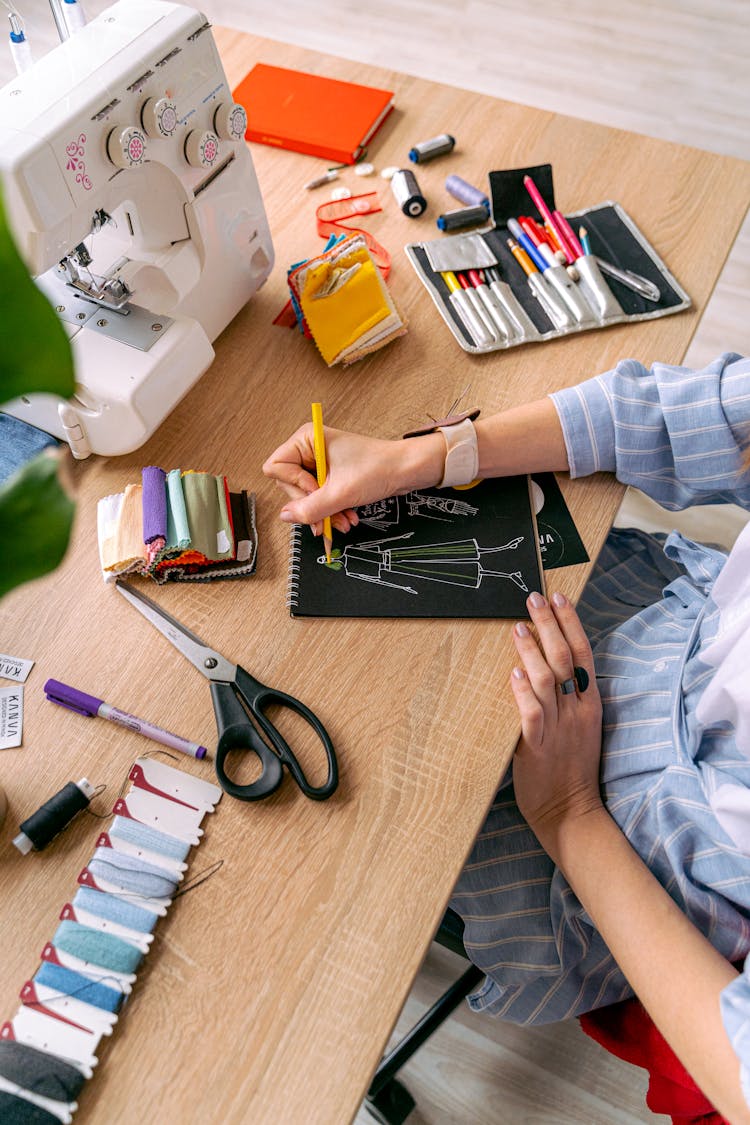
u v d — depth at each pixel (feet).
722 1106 2.35
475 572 2.91
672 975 2.52
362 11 8.32
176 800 2.49
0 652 2.72
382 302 3.34
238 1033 2.20
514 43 8.09
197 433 3.18
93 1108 2.11
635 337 3.45
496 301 3.50
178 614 2.81
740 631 2.72
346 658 2.75
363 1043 2.19
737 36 7.95
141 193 2.92
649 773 2.92
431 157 3.93
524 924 3.09
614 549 4.04
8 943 2.29
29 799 2.49
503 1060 4.43
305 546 2.94
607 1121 4.31
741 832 2.60
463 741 2.62
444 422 3.11
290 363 3.37
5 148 2.50
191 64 2.87
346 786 2.54
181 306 3.16
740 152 7.50
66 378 1.09
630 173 3.90
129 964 2.25
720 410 3.00
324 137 3.91
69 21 3.12
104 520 2.90
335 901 2.37
